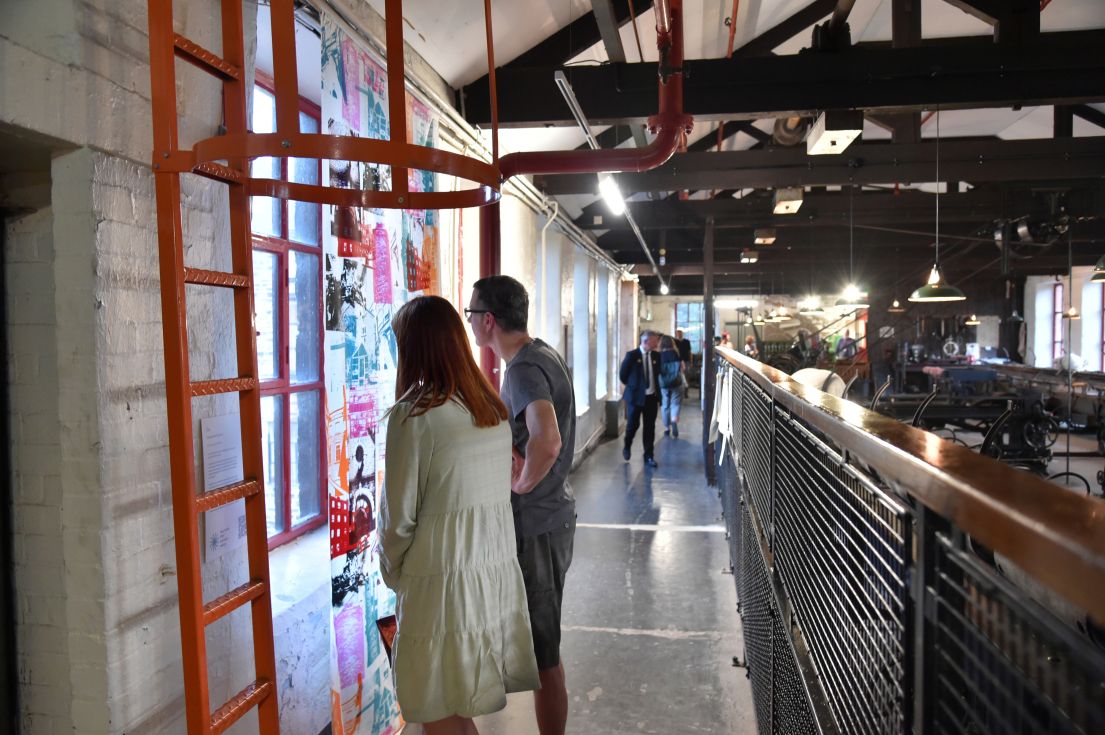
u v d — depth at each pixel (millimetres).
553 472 2180
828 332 19672
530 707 2758
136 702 1418
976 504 522
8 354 1385
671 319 22453
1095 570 370
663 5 2111
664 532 5137
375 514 2355
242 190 1479
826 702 1243
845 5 3180
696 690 2824
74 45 1277
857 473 953
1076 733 458
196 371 1605
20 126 1180
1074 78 3420
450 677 1566
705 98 3564
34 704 1402
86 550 1351
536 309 5875
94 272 1325
